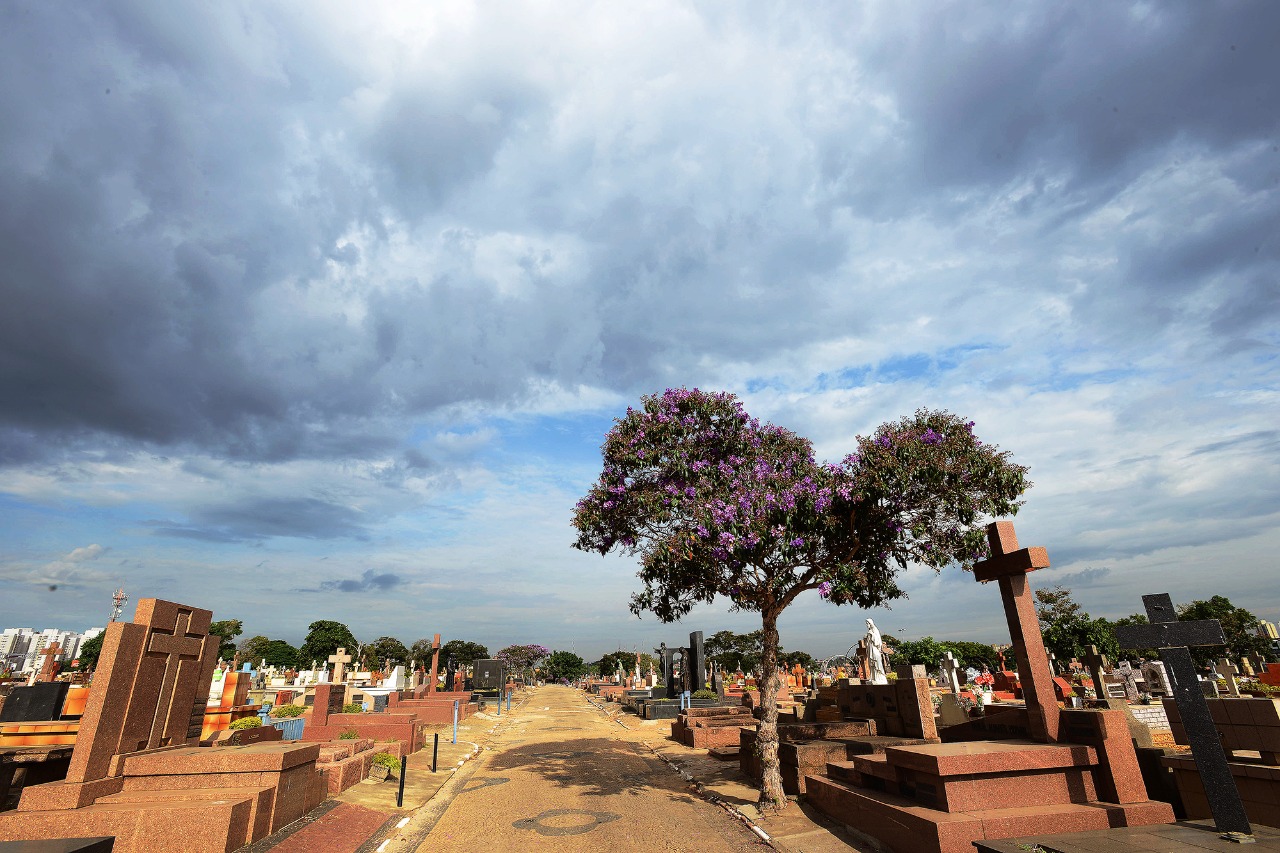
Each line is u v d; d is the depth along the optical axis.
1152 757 10.13
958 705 17.52
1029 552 10.69
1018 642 11.06
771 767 12.45
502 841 10.98
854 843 10.17
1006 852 7.20
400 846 10.71
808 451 14.03
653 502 13.12
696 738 21.75
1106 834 7.78
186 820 8.62
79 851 4.81
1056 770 9.38
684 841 10.80
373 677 50.09
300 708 22.36
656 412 14.32
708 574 13.16
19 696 12.27
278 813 10.13
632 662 107.56
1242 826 7.48
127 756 9.84
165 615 10.92
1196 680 7.95
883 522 12.20
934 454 11.40
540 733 28.39
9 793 10.16
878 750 12.78
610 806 13.38
